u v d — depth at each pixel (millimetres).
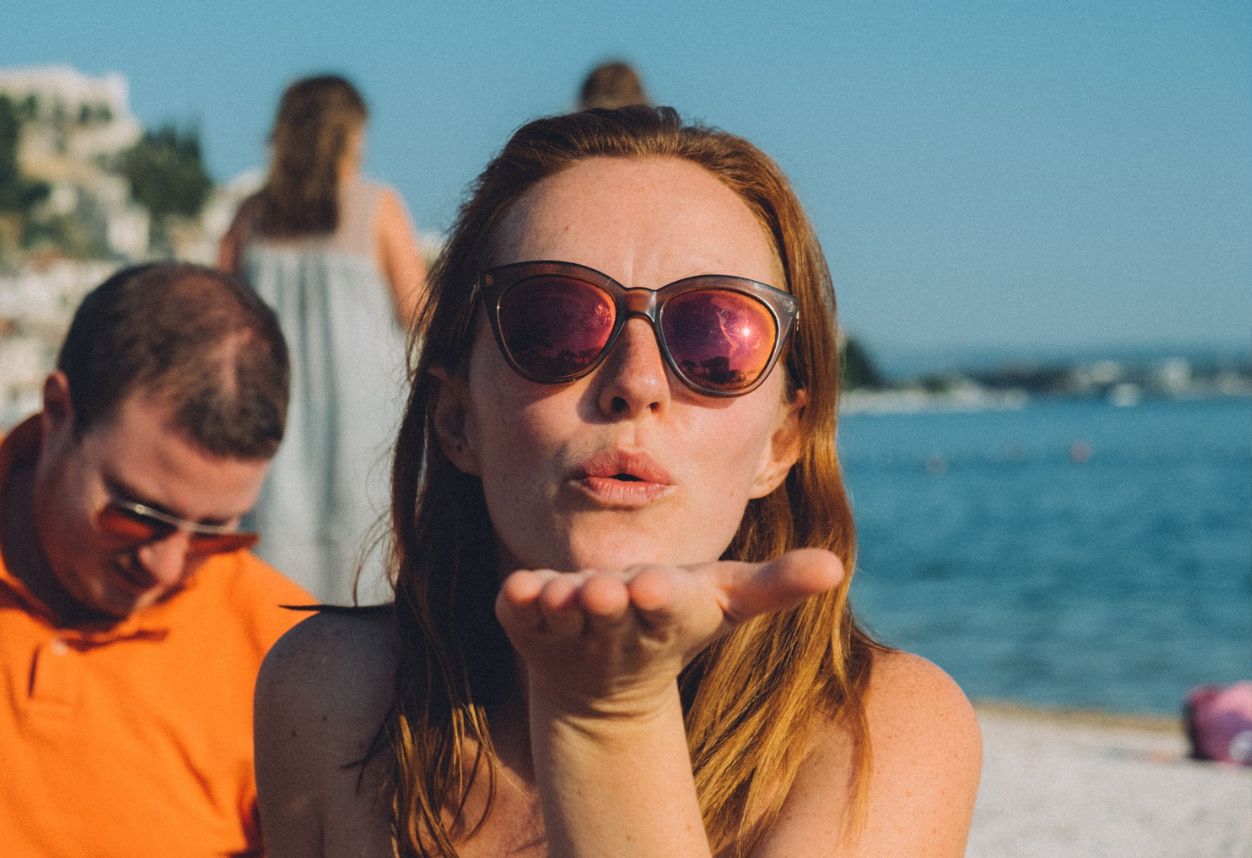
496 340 1469
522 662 1634
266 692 1742
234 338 2188
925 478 66375
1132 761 5312
